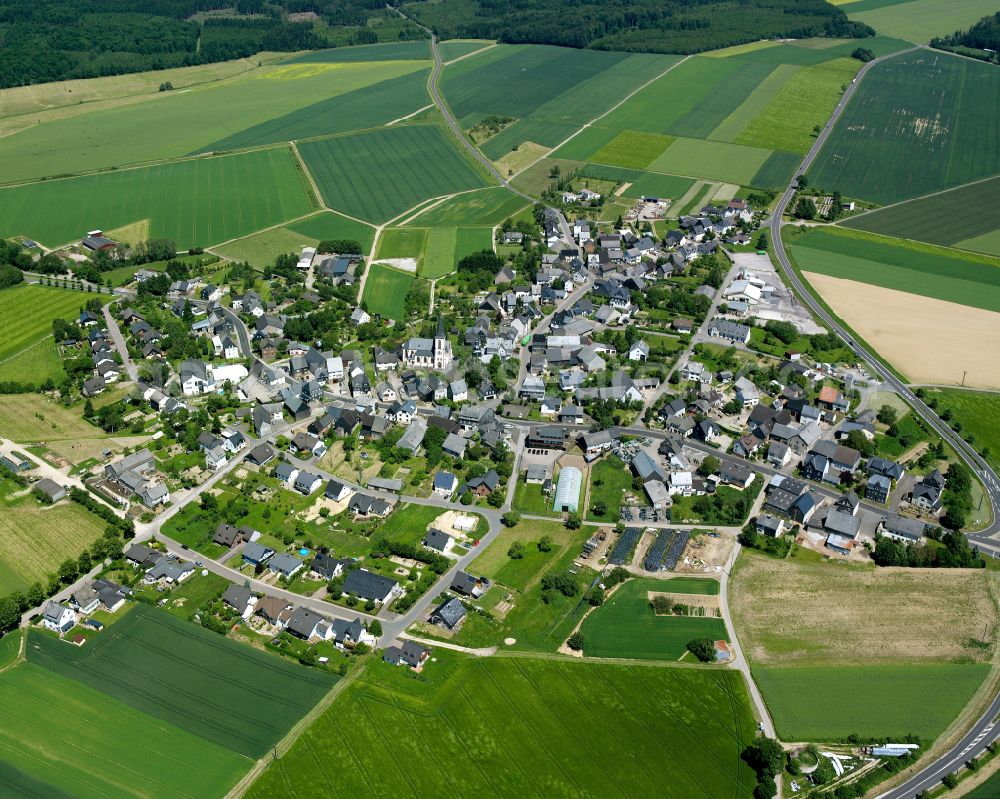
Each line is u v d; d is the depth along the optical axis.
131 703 161.12
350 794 144.75
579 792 145.00
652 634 176.88
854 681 165.00
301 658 170.38
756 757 149.50
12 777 147.12
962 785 145.50
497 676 166.50
